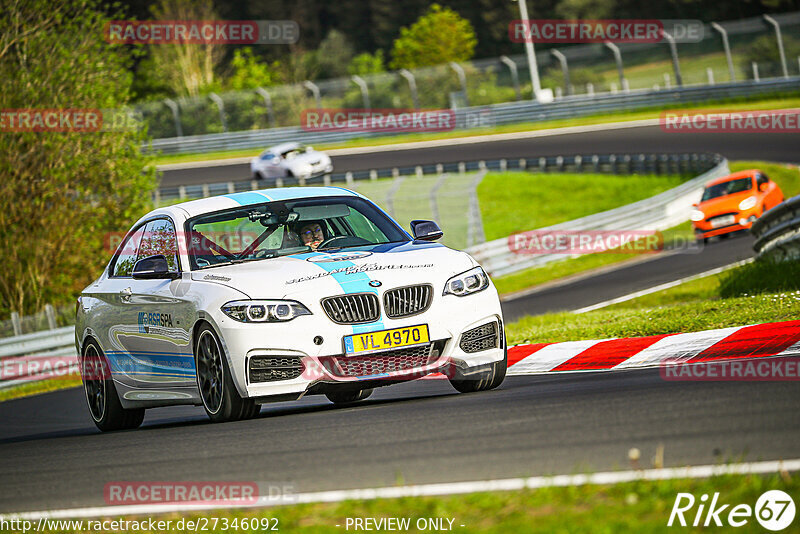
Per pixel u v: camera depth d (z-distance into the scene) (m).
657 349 29.08
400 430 19.98
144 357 28.22
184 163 180.12
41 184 80.31
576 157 138.25
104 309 30.25
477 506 13.30
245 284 24.66
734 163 121.75
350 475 16.31
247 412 24.62
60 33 81.94
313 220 27.77
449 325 24.53
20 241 80.12
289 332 23.62
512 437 17.91
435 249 26.16
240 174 163.38
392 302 24.19
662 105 163.38
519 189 133.62
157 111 196.38
